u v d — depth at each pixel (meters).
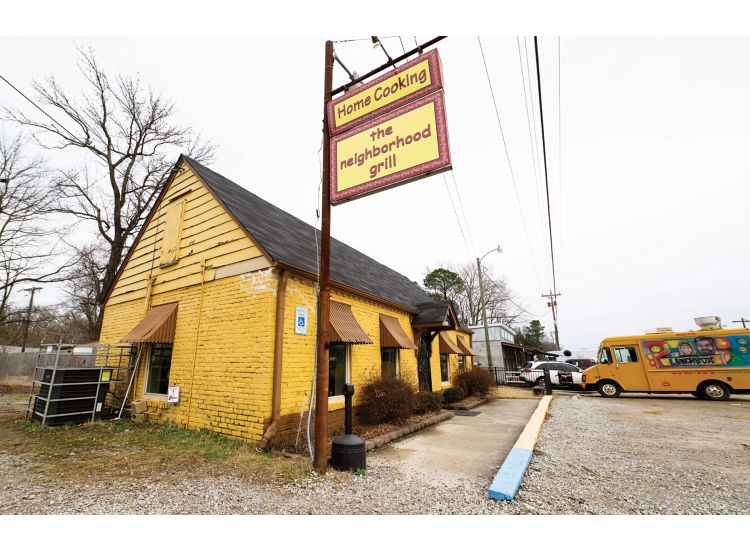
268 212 10.13
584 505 3.80
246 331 6.61
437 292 38.78
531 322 56.09
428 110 5.01
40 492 3.79
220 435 6.45
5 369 19.70
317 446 4.81
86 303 24.77
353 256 14.66
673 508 3.74
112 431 6.93
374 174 5.26
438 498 3.96
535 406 13.02
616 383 16.05
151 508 3.47
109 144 19.56
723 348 14.38
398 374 10.93
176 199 9.30
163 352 8.40
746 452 6.06
